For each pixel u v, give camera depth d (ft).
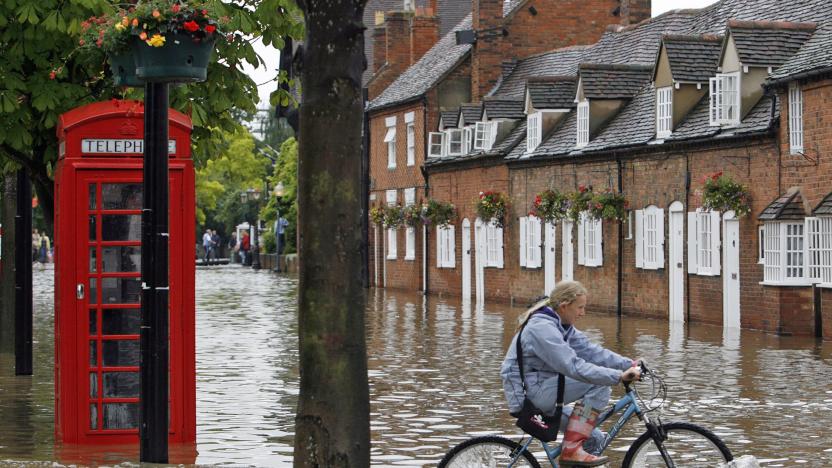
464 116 223.30
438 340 123.85
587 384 45.80
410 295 228.22
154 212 51.11
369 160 272.51
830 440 64.28
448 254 228.43
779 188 133.08
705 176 145.89
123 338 59.41
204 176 413.39
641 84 177.68
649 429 45.88
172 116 59.26
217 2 65.10
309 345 38.40
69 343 59.11
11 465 48.52
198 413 73.82
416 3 312.29
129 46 51.98
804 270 129.49
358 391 38.52
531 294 193.06
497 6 233.55
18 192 92.84
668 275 154.81
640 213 161.27
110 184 58.75
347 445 38.32
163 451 51.72
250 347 116.67
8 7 65.67
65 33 66.74
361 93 38.45
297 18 70.64
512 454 45.44
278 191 347.15
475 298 214.90
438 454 60.54
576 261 177.99
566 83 194.08
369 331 136.05
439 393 82.99
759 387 85.30
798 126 130.00
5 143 71.56
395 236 255.70
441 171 232.32
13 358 104.99
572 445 45.98
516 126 209.56
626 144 162.30
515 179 199.00
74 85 68.49
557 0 234.79
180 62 51.01
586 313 170.81
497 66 233.55
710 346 116.57
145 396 51.52
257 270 359.25
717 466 45.34
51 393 82.33
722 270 143.33
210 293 221.66
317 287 38.24
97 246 58.85
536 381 45.44
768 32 143.43
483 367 98.58
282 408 75.92
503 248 203.21
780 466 57.26
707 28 174.70
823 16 146.10
